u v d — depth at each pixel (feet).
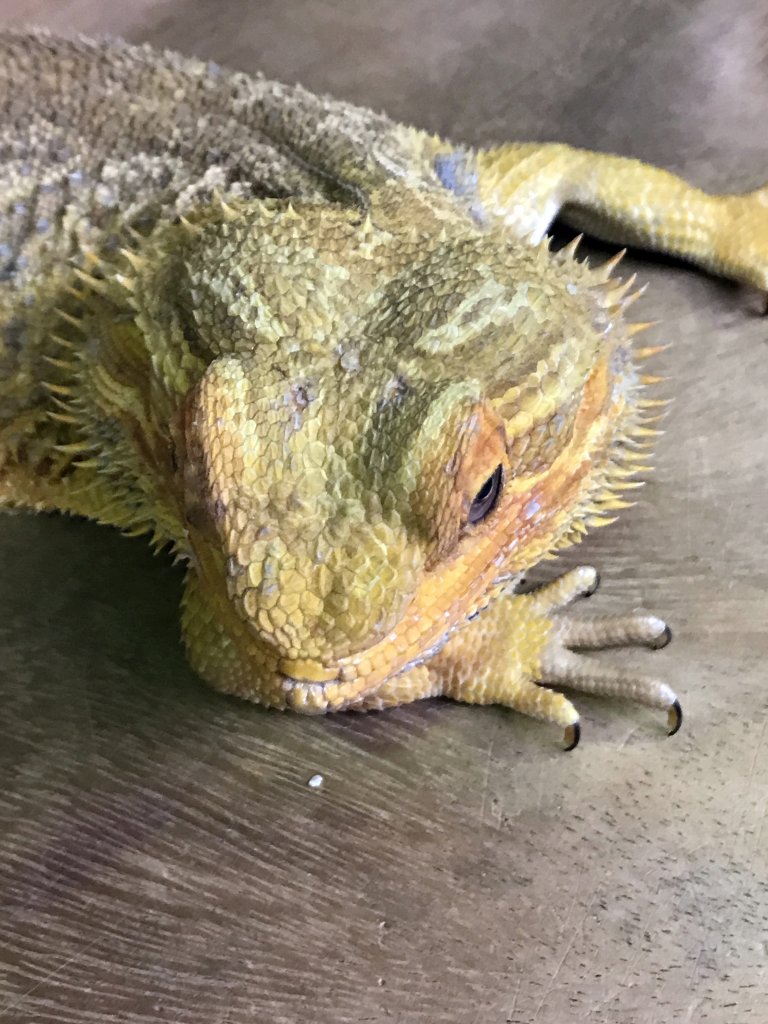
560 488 0.49
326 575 0.42
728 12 0.82
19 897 0.52
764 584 0.57
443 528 0.43
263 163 0.56
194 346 0.46
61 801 0.54
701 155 0.72
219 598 0.46
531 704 0.53
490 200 0.63
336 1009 0.50
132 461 0.52
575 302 0.49
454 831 0.52
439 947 0.50
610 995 0.49
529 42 0.82
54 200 0.57
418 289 0.46
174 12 0.89
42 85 0.61
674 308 0.65
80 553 0.60
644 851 0.51
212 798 0.54
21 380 0.58
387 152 0.58
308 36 0.86
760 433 0.61
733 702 0.54
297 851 0.52
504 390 0.44
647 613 0.55
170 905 0.52
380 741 0.54
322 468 0.43
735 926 0.50
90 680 0.57
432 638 0.46
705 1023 0.49
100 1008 0.50
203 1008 0.50
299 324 0.45
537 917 0.51
